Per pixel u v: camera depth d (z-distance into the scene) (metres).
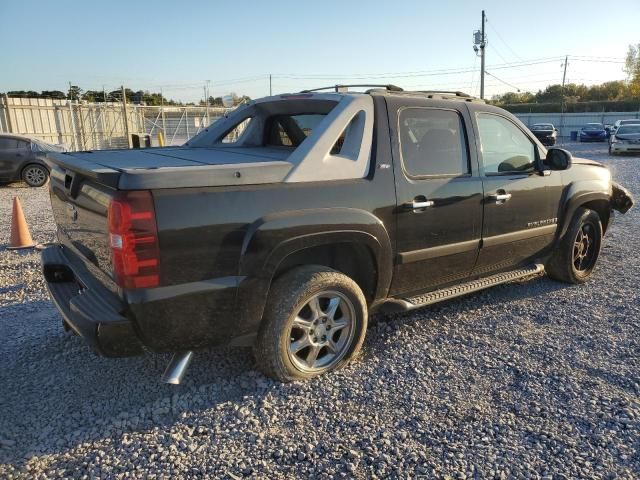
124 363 3.78
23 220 7.41
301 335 3.53
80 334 2.94
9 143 15.27
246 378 3.55
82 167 3.01
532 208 4.85
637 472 2.67
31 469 2.66
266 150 4.49
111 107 27.70
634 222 8.98
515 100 83.75
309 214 3.28
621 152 23.88
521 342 4.17
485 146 4.50
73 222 3.51
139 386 3.47
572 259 5.48
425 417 3.13
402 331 4.38
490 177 4.46
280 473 2.65
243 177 3.06
